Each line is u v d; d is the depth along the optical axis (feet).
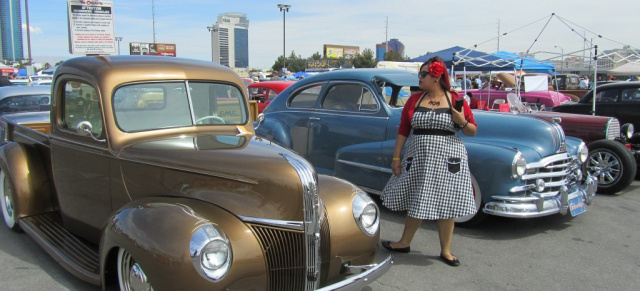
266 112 23.49
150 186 10.36
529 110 26.91
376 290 11.89
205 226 8.27
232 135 11.98
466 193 12.48
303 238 9.04
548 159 15.98
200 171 9.57
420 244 15.21
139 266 8.42
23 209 14.10
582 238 16.08
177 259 7.87
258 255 8.75
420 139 12.55
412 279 12.55
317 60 234.79
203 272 7.94
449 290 11.96
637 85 31.30
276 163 9.27
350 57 249.75
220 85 12.87
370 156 18.22
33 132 14.83
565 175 16.60
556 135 16.51
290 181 9.02
